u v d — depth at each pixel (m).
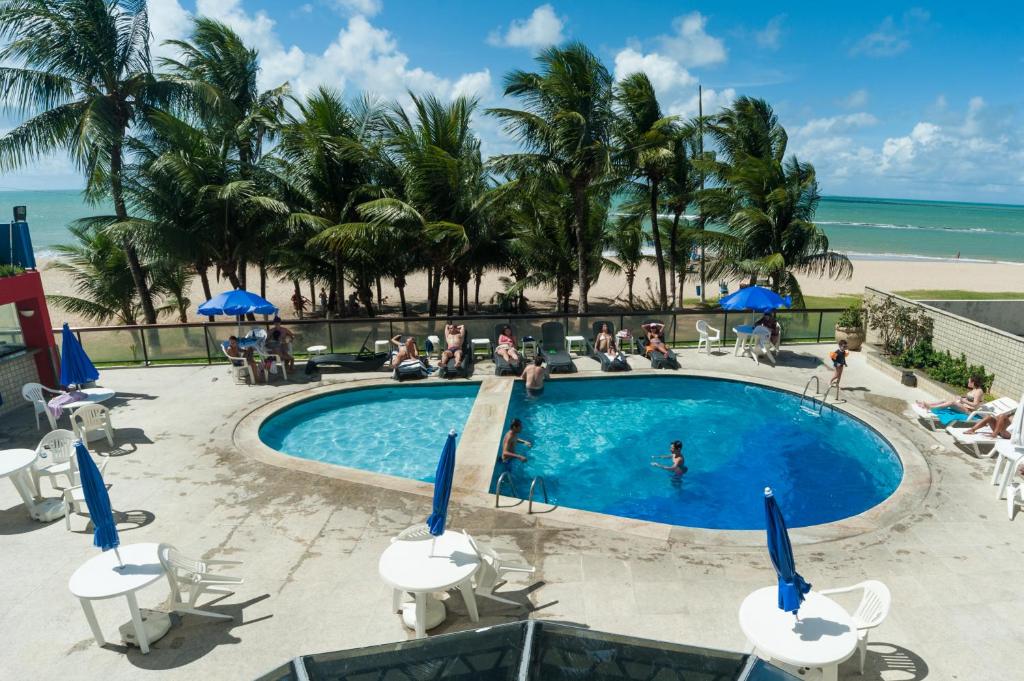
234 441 12.33
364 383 16.12
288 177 22.77
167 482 10.55
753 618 5.73
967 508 9.66
